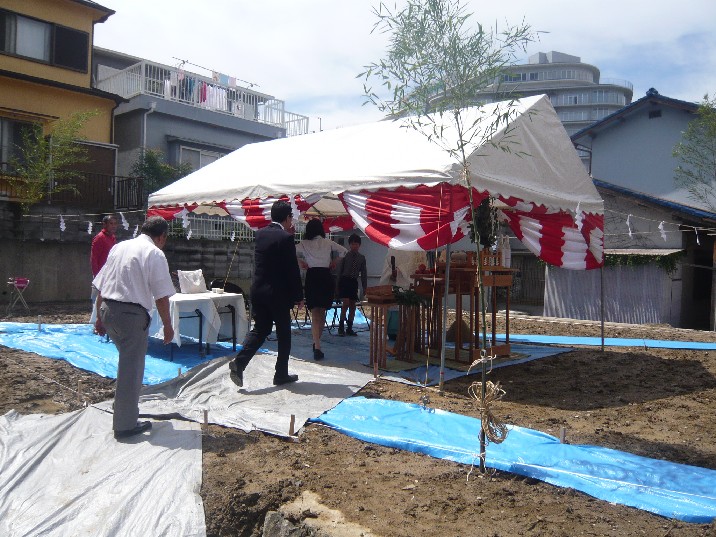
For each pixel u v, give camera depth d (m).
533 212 8.03
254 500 3.58
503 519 3.29
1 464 3.97
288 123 24.03
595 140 19.52
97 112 16.97
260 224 8.01
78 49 17.80
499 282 7.91
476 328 7.60
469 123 6.61
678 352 9.27
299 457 4.27
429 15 4.00
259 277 6.00
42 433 4.52
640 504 3.42
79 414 4.96
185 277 7.87
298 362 7.24
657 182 18.30
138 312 4.48
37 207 15.21
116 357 7.33
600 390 6.46
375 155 7.11
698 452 4.41
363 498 3.57
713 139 16.55
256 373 6.63
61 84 16.84
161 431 4.69
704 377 7.24
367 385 6.21
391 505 3.47
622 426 5.11
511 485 3.77
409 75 4.17
